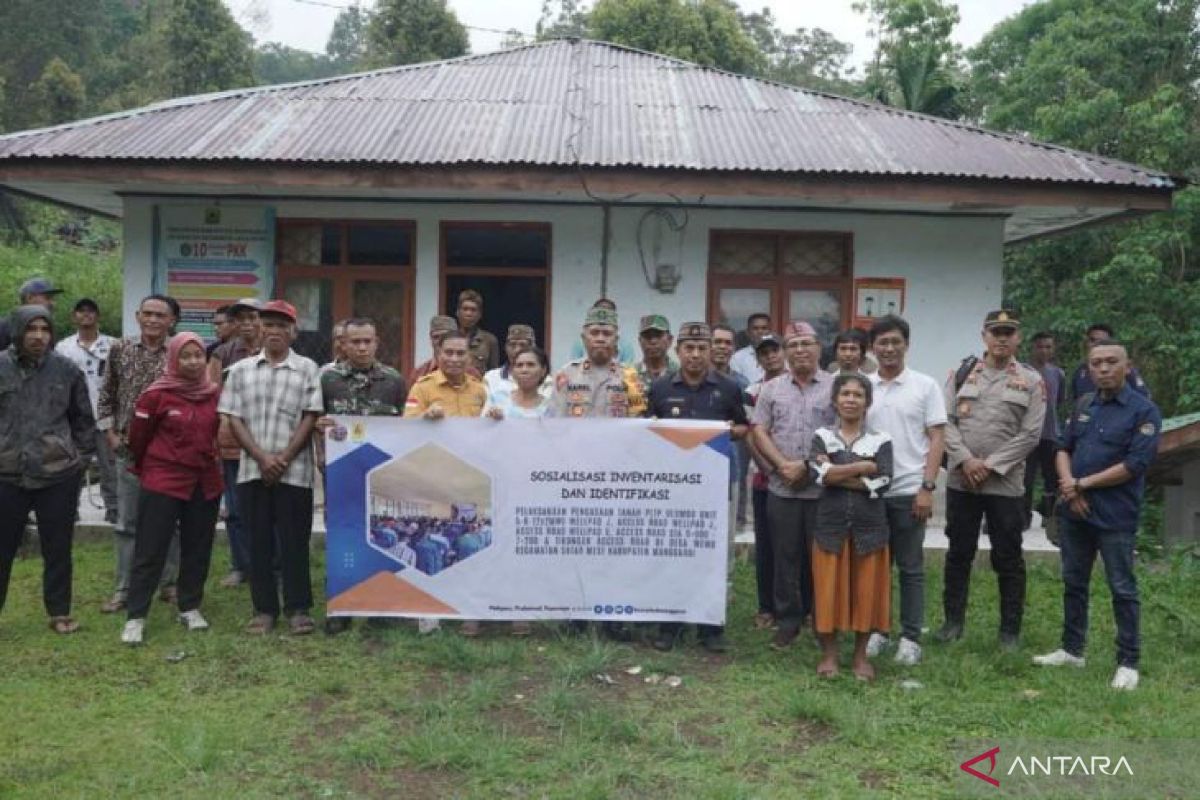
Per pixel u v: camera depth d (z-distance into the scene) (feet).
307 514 18.44
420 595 18.13
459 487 18.03
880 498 16.15
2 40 124.67
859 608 16.10
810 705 14.51
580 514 17.93
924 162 26.13
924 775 12.76
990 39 60.29
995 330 17.63
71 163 25.05
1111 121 45.14
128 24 161.79
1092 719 14.67
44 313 17.94
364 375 18.66
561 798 11.87
